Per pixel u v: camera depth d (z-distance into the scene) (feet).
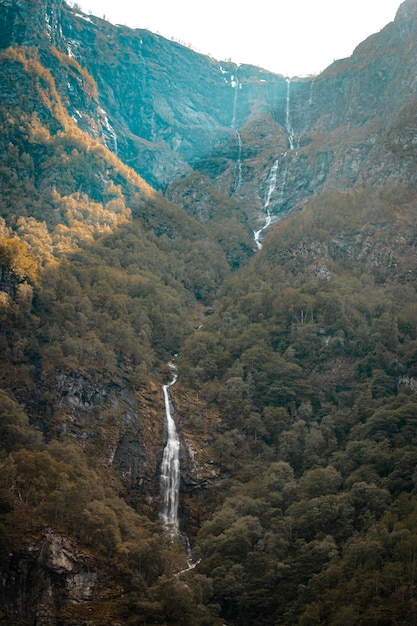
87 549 492.95
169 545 524.93
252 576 506.07
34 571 472.85
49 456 541.34
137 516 552.41
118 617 463.42
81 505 510.17
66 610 466.70
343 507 538.88
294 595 490.90
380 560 483.51
